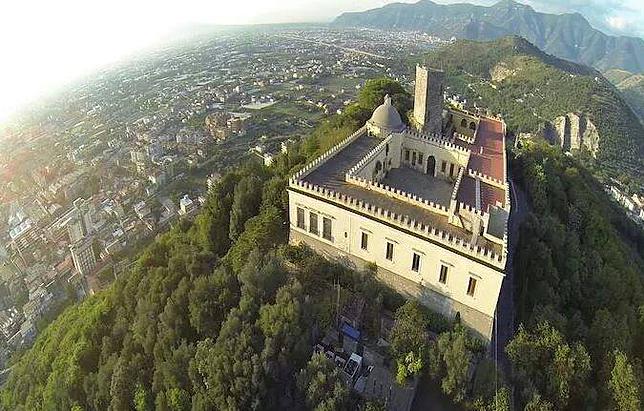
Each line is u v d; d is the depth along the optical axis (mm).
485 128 119938
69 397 69875
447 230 62812
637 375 60500
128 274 90312
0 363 140625
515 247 84812
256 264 68438
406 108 131625
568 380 55750
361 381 57781
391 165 99062
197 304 65562
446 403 56250
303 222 75188
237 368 54031
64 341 86562
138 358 65312
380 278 68500
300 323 59438
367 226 66375
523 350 57438
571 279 76438
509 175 112250
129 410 61281
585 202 106375
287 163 108125
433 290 63188
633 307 74500
